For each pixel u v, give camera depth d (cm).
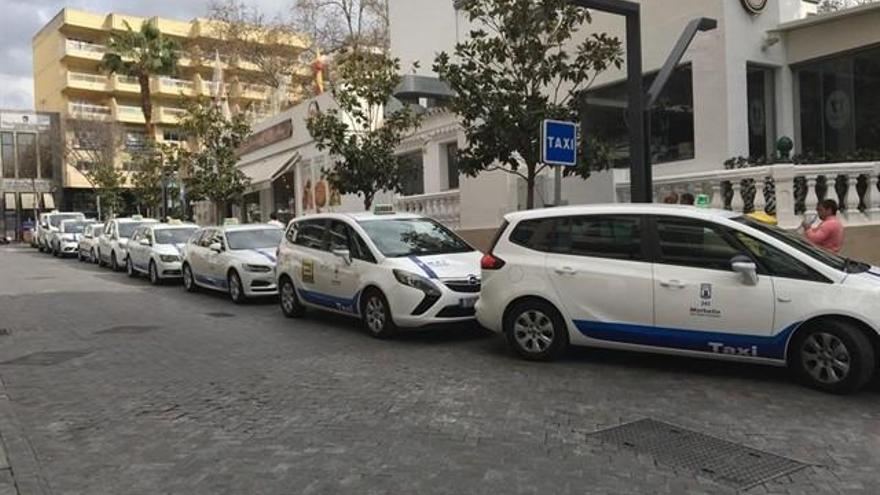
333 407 698
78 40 6994
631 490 489
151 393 772
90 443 613
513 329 880
